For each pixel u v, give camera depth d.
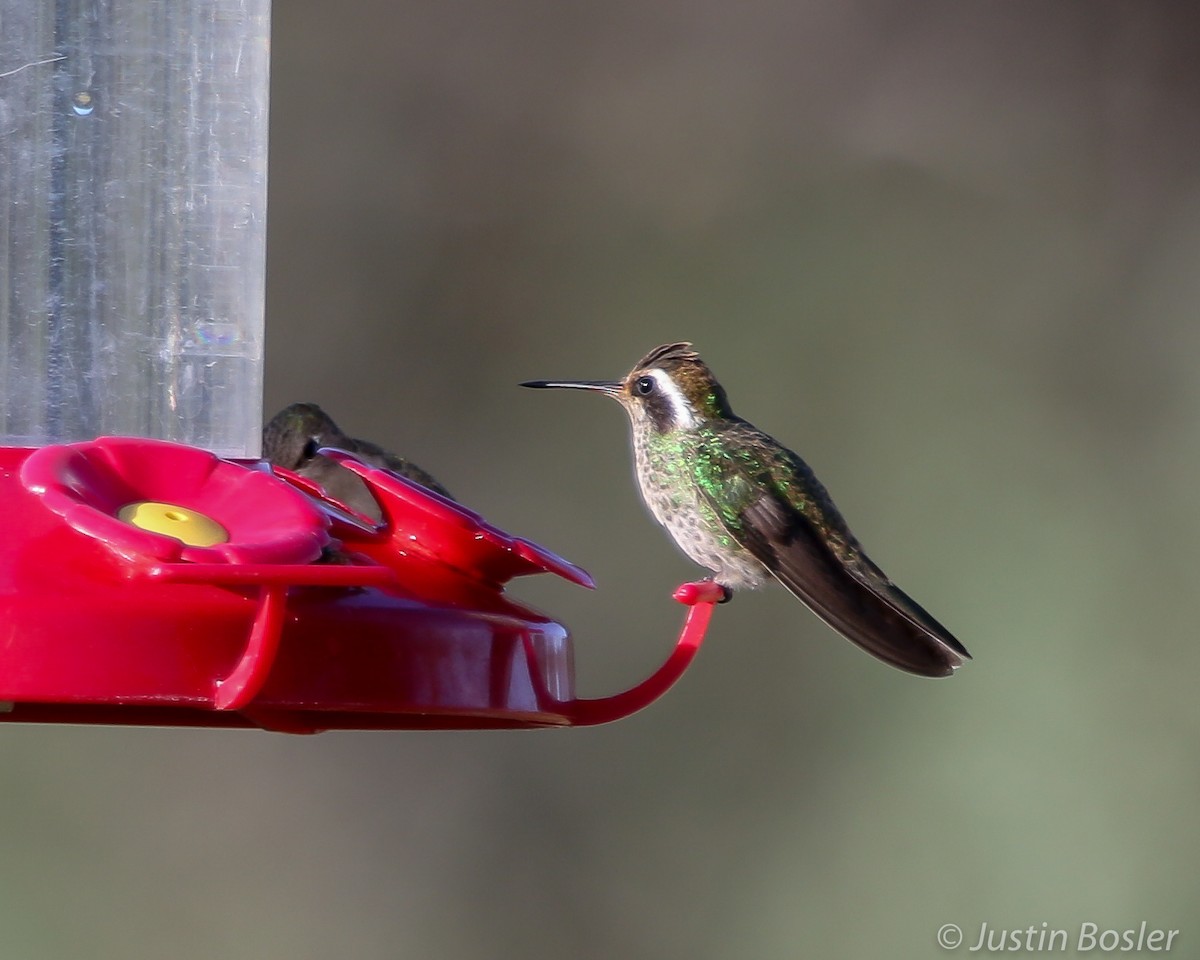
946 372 14.21
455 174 13.55
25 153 5.66
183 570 4.00
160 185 5.83
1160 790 13.09
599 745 12.70
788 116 14.38
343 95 13.47
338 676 4.43
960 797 13.03
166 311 5.81
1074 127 14.74
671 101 14.17
